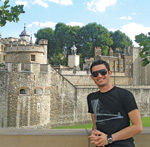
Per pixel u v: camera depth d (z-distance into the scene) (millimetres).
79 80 49125
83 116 38406
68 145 5137
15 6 8609
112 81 59156
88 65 67625
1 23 8633
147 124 36250
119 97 4457
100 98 4629
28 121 30672
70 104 36750
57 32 97875
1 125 28016
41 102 32219
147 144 5199
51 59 85250
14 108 29344
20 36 87250
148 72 79062
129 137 4273
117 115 4418
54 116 34844
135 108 4316
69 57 68750
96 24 98125
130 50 80500
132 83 78312
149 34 6199
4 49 50000
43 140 5133
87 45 91500
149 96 47719
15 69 29484
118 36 105125
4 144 5113
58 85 35312
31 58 37781
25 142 5129
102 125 4508
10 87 29094
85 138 5137
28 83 30609
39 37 100188
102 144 4250
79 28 100562
